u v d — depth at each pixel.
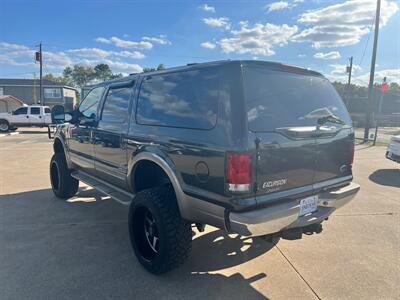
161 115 3.11
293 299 2.77
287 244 3.85
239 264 3.35
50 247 3.68
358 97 44.81
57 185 5.66
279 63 2.86
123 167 3.66
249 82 2.55
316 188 2.96
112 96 4.04
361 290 2.91
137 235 3.29
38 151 11.71
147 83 3.42
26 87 47.94
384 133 24.84
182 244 2.93
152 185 3.62
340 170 3.29
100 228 4.26
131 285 2.93
